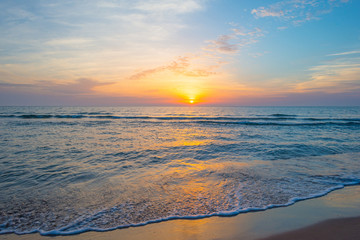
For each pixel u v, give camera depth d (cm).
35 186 486
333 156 827
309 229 323
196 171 616
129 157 782
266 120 2888
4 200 412
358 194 460
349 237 301
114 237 303
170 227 329
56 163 683
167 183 514
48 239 299
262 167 664
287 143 1085
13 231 315
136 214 366
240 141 1152
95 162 706
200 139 1223
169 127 1956
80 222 340
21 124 2098
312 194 459
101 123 2330
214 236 306
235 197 439
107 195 440
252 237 303
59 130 1603
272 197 441
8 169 612
